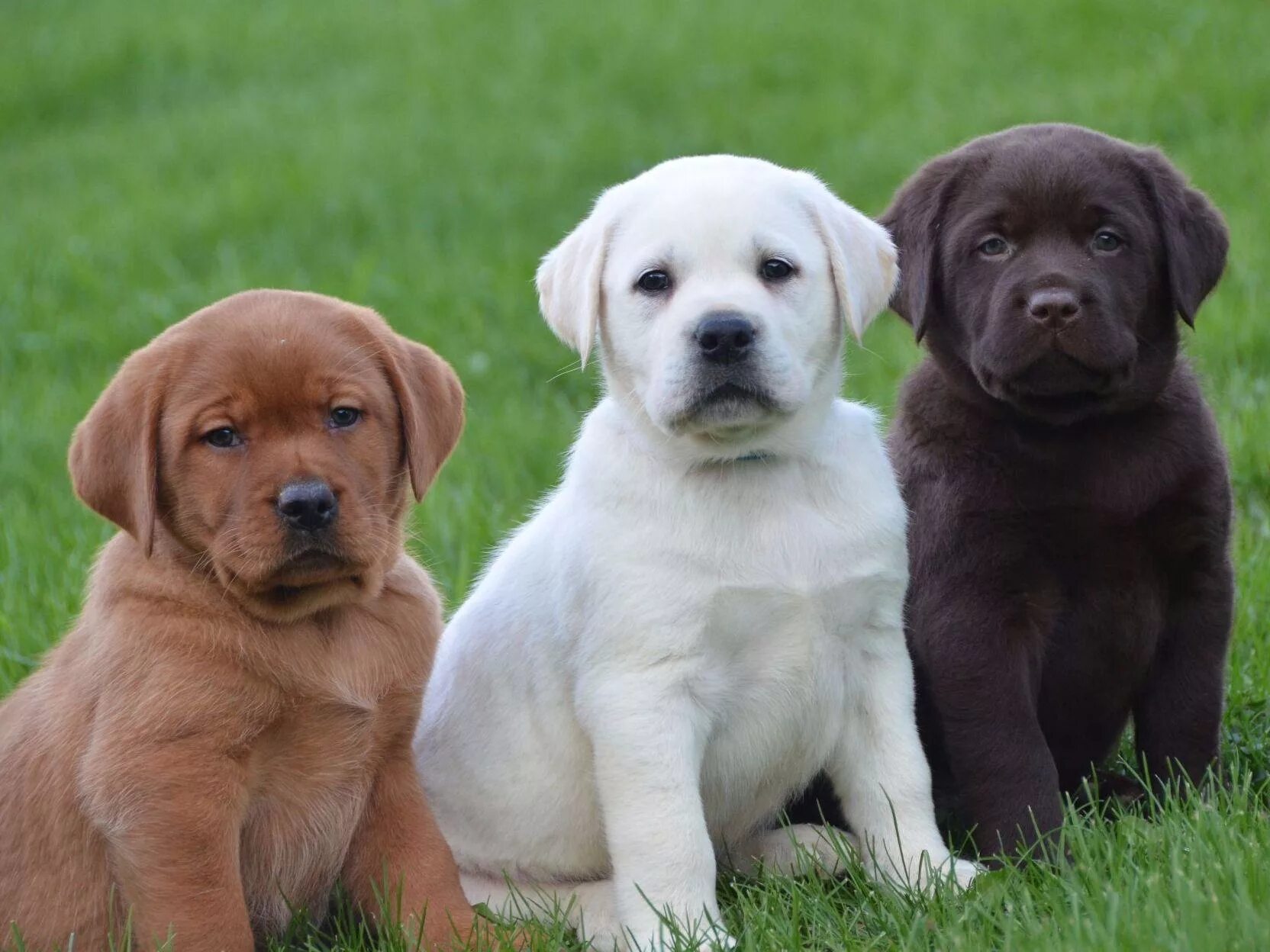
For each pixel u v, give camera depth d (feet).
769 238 22.20
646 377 22.26
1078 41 81.92
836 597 22.22
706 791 23.08
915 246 25.36
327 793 22.07
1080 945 17.42
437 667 25.34
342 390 21.58
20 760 22.08
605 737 21.59
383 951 21.08
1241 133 63.62
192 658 20.81
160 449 21.42
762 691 22.53
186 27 110.83
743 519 22.06
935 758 24.97
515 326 55.83
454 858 23.79
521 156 78.59
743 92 84.38
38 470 44.62
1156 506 23.66
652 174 23.26
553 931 21.45
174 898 20.42
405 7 111.14
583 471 22.95
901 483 24.68
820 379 22.74
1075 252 24.03
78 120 97.60
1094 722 25.05
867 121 76.54
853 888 22.39
